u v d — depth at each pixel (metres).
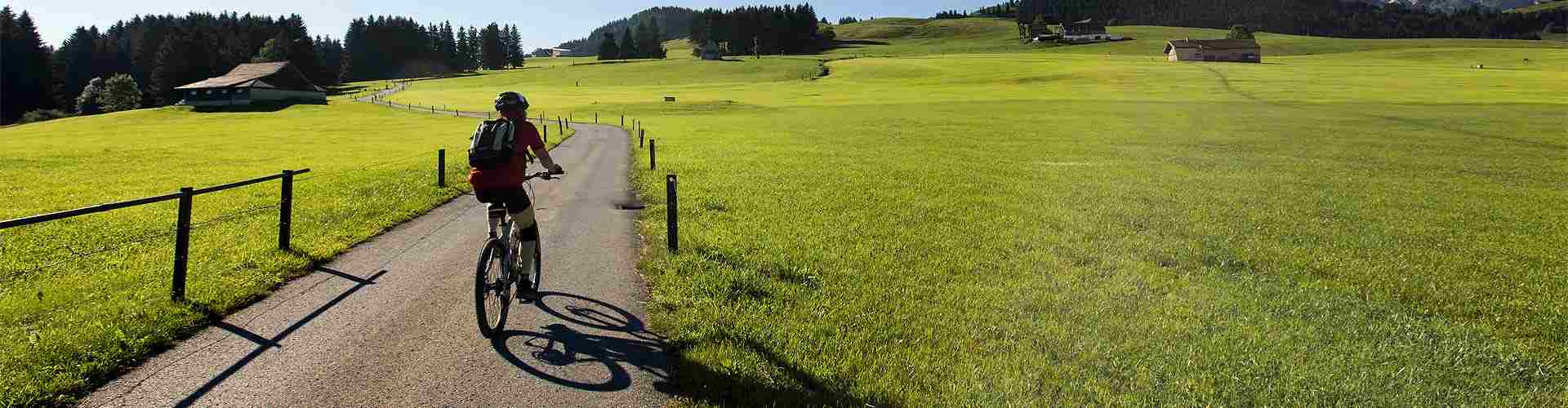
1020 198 14.98
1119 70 108.25
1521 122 42.53
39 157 28.28
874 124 45.81
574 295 6.86
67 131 59.44
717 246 9.04
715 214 11.90
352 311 6.20
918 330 5.95
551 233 10.20
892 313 6.40
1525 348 6.03
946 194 15.26
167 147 35.50
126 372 4.80
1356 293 7.79
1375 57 157.38
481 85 147.38
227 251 8.34
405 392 4.57
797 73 147.75
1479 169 23.55
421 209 12.32
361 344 5.38
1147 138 34.66
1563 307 7.40
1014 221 11.97
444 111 82.44
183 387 4.60
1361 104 58.00
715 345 5.37
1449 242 11.24
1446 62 134.62
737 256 8.50
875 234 10.39
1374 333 6.26
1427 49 174.75
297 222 10.59
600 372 4.95
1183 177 19.88
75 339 5.11
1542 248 10.98
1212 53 141.62
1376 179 20.36
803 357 5.24
